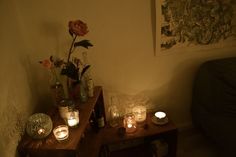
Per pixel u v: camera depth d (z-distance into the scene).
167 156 2.12
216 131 1.92
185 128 2.47
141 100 2.17
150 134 1.93
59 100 1.63
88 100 1.68
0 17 1.33
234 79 1.84
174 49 2.03
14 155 1.33
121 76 2.02
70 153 1.29
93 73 1.95
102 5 1.75
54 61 1.66
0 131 1.22
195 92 2.19
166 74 2.14
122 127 2.02
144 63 2.03
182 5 1.88
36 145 1.33
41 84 1.84
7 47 1.38
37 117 1.37
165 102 2.27
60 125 1.45
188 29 1.98
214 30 2.04
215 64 2.04
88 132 1.88
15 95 1.42
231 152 1.71
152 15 1.88
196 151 2.20
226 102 1.88
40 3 1.65
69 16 1.73
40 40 1.74
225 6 1.97
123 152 2.23
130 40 1.92
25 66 1.62
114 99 2.09
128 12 1.82
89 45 1.62
